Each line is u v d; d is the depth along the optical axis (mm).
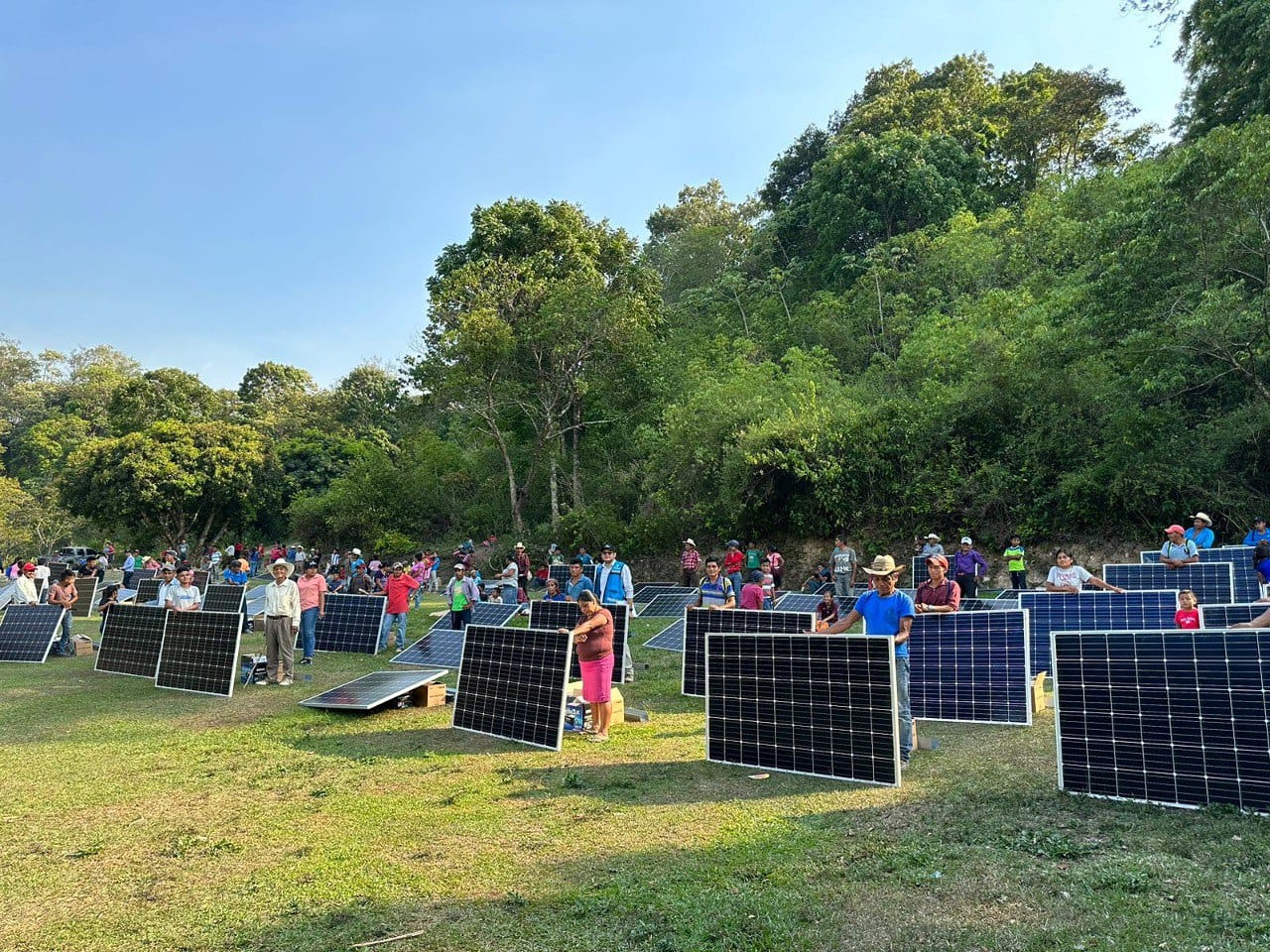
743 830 6113
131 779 8133
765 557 26781
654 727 9844
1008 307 27750
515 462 43094
